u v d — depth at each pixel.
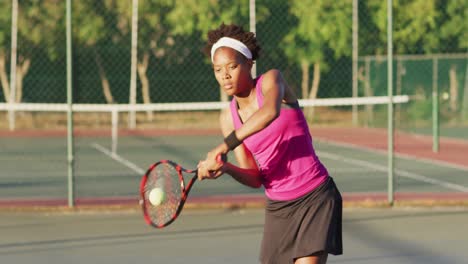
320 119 65.06
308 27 58.28
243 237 20.22
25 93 64.31
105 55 62.62
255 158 11.17
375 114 59.62
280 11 58.75
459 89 59.97
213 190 28.92
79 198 27.41
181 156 43.91
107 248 18.94
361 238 20.05
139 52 62.31
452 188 30.23
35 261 17.59
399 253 18.27
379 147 49.09
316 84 62.09
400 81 57.03
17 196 28.22
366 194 28.30
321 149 48.19
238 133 10.02
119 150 47.72
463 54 58.91
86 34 59.81
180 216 23.16
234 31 10.53
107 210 24.06
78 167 38.50
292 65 62.94
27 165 39.69
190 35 60.34
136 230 21.16
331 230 11.06
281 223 11.30
